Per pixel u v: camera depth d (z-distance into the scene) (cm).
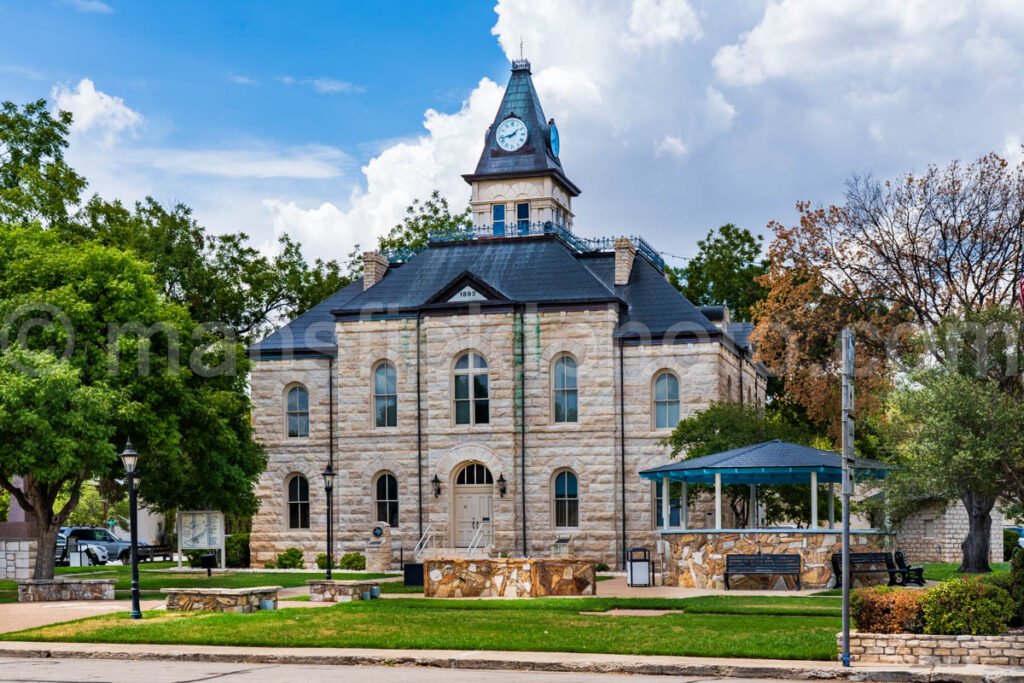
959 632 2216
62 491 4975
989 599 2233
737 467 3934
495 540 5328
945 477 3095
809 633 2481
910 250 5191
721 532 3938
